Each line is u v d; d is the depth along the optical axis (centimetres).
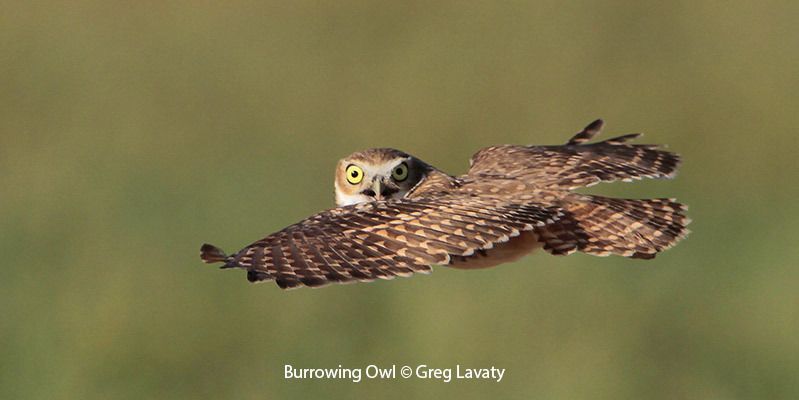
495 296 1288
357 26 2036
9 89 1900
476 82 1888
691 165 1739
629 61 1922
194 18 2067
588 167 735
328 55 1969
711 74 1878
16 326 1300
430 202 606
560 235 683
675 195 1616
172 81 1930
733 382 1246
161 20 2092
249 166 1702
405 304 1293
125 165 1698
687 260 1356
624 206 693
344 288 1304
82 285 1377
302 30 2034
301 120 1844
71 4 2116
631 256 668
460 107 1842
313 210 1571
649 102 1841
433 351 1223
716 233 1434
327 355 1250
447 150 1805
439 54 1955
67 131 1797
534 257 1339
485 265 704
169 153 1747
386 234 572
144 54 2009
